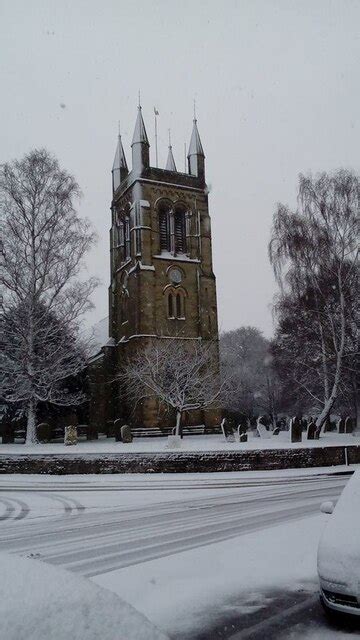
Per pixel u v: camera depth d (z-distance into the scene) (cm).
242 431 3428
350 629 600
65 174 3316
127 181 5088
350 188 3117
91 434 3922
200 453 2331
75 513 1459
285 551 945
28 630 286
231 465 2331
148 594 725
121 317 5025
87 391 4666
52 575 340
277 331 3884
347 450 2588
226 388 4938
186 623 625
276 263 3288
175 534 1126
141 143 4944
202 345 4594
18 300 3167
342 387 4062
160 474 2281
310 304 3294
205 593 728
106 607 320
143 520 1313
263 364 7269
